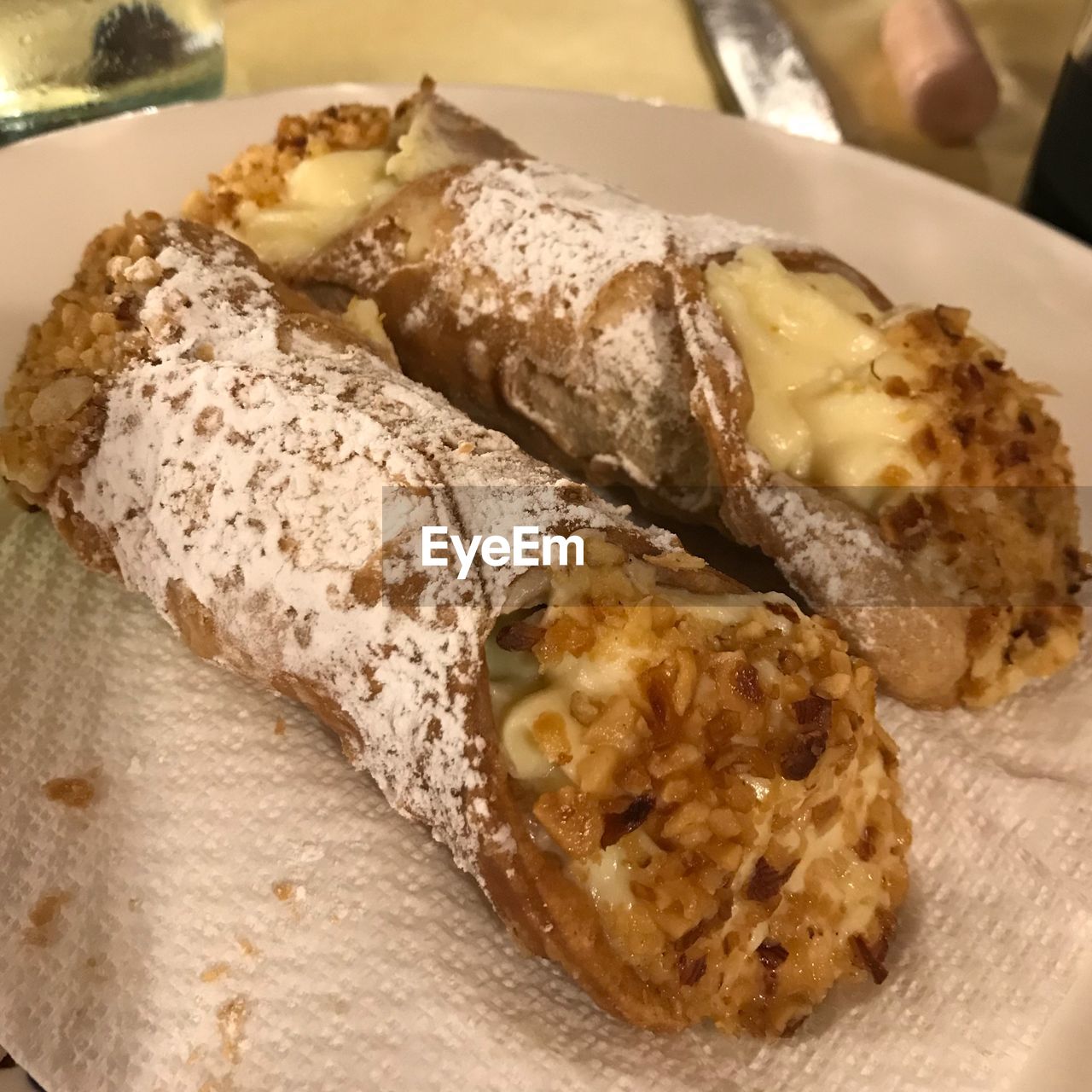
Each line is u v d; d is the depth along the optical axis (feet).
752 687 0.46
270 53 0.94
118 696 0.56
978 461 0.57
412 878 0.51
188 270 0.57
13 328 0.70
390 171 0.69
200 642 0.55
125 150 0.76
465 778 0.46
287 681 0.53
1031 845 0.53
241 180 0.71
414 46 0.95
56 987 0.48
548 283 0.62
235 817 0.52
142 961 0.49
